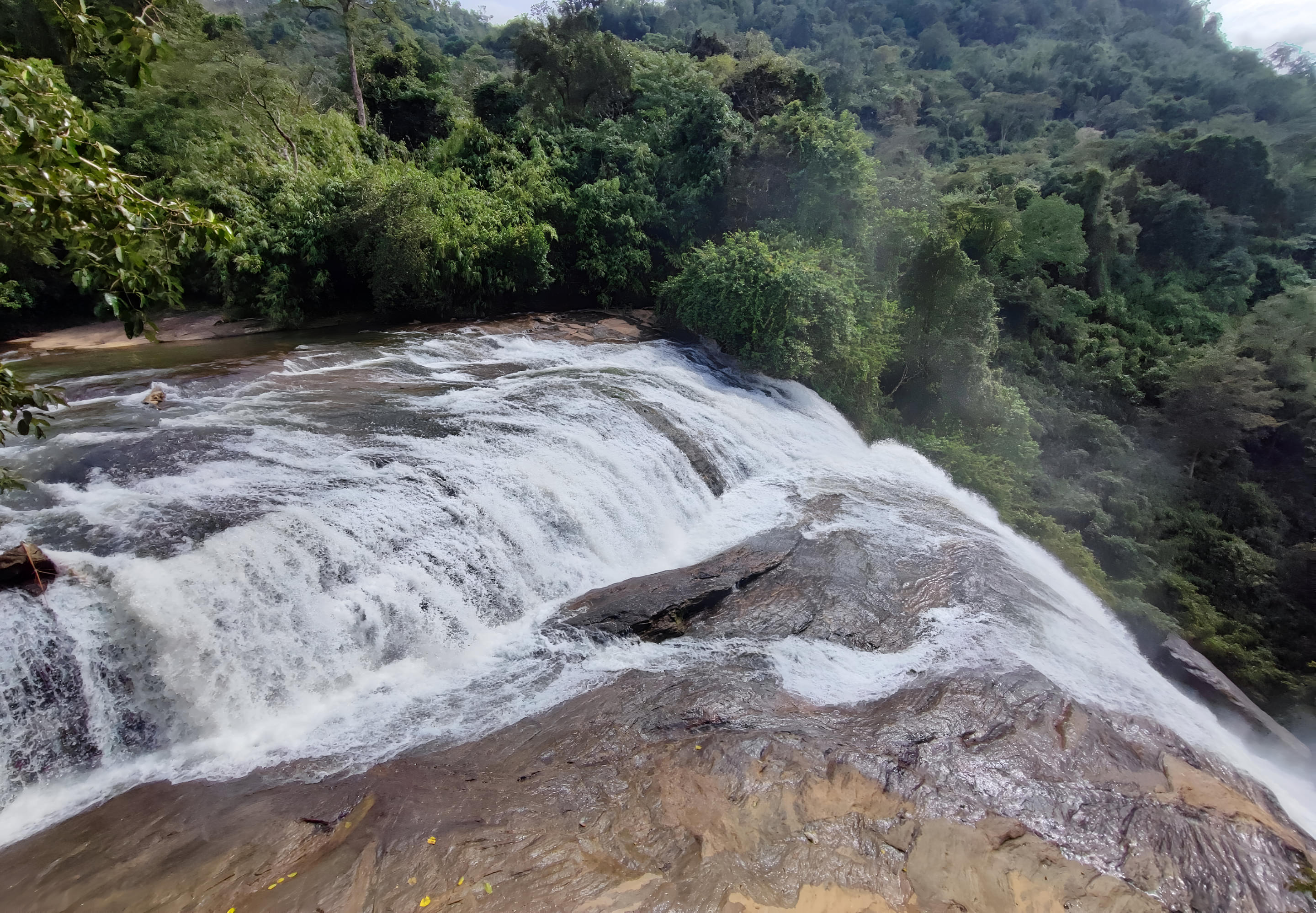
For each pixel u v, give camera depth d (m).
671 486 13.57
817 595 11.05
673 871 5.96
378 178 20.77
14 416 5.50
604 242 26.00
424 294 21.41
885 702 8.85
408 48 33.81
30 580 7.09
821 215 24.48
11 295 20.20
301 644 8.19
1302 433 33.09
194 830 6.14
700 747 7.60
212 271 20.56
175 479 9.70
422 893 5.57
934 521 14.41
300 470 10.38
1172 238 47.84
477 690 8.59
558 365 18.11
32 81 4.68
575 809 6.62
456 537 10.01
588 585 11.27
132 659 7.18
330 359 16.59
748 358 20.09
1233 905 6.34
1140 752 8.41
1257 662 19.97
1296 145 58.97
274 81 27.06
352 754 7.35
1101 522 24.48
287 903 5.37
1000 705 8.80
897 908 5.81
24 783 6.49
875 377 22.36
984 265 34.44
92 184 4.79
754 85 32.22
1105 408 33.47
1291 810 8.64
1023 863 6.44
